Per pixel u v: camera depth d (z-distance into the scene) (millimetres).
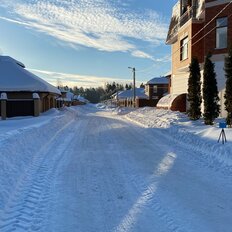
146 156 11055
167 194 6820
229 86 15461
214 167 9227
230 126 15383
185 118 21172
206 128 15688
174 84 32531
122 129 20109
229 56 15531
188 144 13086
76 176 8359
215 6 22406
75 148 12805
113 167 9398
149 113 29750
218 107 17906
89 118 33719
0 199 6117
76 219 5539
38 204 6234
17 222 5336
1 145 9359
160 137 15742
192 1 25969
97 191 7082
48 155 11172
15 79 30344
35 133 13828
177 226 5172
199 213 5738
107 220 5484
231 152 9836
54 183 7719
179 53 29219
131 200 6473
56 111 31062
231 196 6688
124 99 92312
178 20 30875
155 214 5707
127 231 5031
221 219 5465
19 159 9336
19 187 7277
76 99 107438
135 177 8234
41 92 30000
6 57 33375
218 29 22375
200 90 20406
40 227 5195
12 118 25578
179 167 9336
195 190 7102
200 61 25266
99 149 12555
